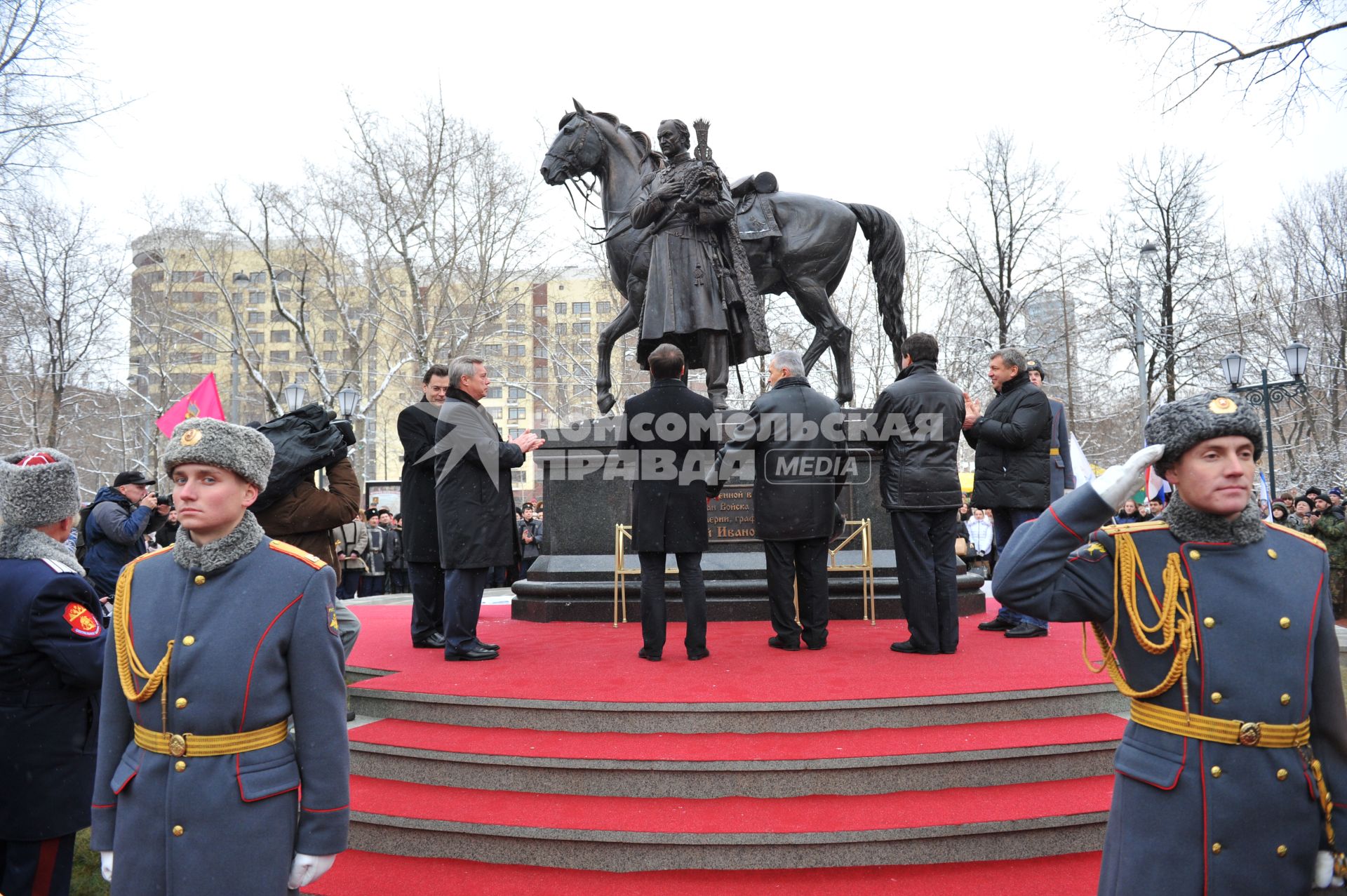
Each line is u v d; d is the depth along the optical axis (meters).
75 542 8.21
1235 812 1.95
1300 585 2.04
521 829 3.59
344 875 3.54
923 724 4.34
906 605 5.48
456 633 5.47
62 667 2.94
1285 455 30.12
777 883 3.42
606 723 4.32
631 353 28.70
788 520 5.54
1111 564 2.19
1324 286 29.83
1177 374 25.80
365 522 13.82
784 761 3.83
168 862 2.16
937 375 5.61
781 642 5.68
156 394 36.75
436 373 6.11
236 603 2.30
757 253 8.97
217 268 33.69
